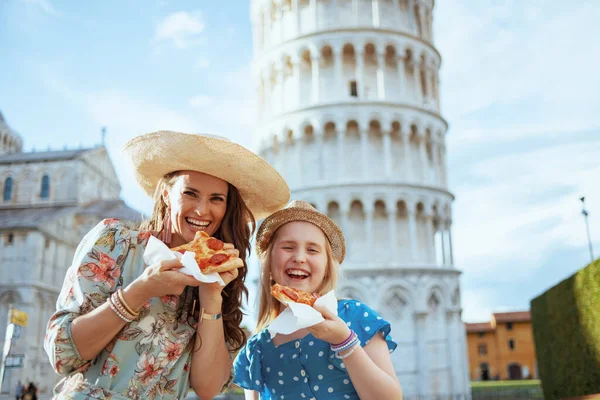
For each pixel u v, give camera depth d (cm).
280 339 509
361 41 4641
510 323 11238
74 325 403
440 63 5262
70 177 7525
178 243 495
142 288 401
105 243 452
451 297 4353
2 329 5938
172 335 452
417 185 4434
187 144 472
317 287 518
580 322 2253
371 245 4262
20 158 7706
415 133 4697
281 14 5059
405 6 5012
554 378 2672
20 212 7169
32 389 3906
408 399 3938
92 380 425
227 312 521
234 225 526
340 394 472
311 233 523
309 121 4528
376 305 4038
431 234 4522
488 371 11100
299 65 4738
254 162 503
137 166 539
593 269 2119
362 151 4422
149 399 432
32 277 6097
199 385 476
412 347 4047
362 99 4509
